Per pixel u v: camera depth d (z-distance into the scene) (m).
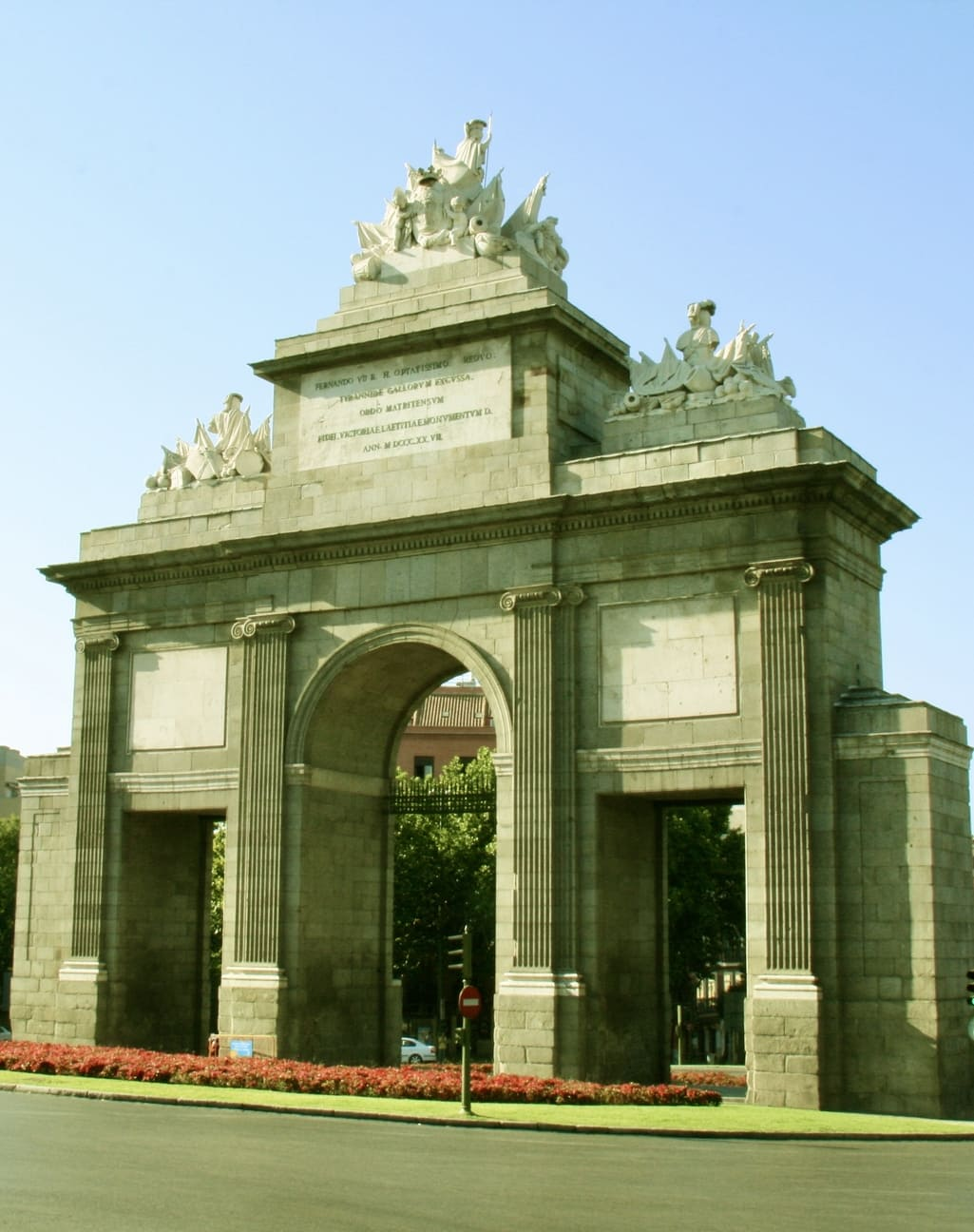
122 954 57.19
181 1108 39.91
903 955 43.84
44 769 60.97
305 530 53.97
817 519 46.38
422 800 57.88
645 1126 36.66
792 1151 33.16
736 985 121.69
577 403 53.00
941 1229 21.98
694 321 51.12
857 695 46.09
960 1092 44.03
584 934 48.09
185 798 56.28
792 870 44.94
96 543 60.22
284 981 52.44
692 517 48.00
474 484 51.78
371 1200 23.75
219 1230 20.70
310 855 53.94
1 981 124.62
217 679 56.31
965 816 46.84
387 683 55.88
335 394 55.53
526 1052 47.59
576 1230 21.33
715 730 47.00
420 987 106.38
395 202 56.53
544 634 49.69
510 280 53.12
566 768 48.97
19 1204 22.47
